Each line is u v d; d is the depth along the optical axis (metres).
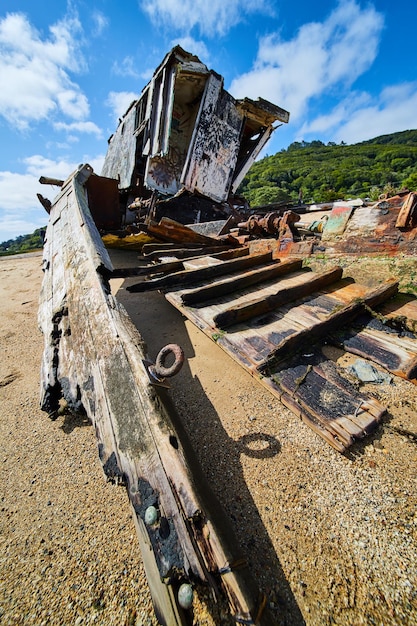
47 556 1.12
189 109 8.77
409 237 2.65
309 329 1.86
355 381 1.64
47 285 3.01
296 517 1.15
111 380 1.32
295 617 0.88
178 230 4.43
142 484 0.94
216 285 2.56
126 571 1.04
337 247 3.16
